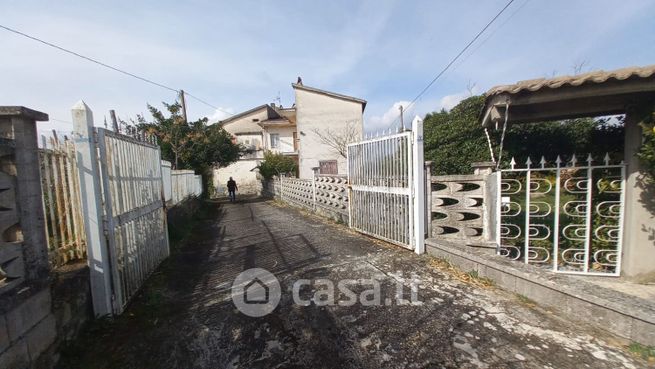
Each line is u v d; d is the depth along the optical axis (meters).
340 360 2.40
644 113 4.15
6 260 1.96
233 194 18.66
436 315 3.02
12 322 1.92
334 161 21.95
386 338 2.68
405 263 4.58
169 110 16.03
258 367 2.36
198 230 8.71
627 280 4.47
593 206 4.85
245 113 33.19
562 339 2.55
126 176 3.89
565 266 4.90
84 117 3.03
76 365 2.44
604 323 2.61
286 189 15.24
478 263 3.94
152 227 4.82
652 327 2.31
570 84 3.97
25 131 2.20
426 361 2.35
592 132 5.77
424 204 5.08
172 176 9.27
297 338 2.74
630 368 2.20
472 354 2.41
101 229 3.11
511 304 3.19
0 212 1.95
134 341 2.79
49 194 2.89
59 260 2.99
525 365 2.26
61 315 2.50
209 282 4.27
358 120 22.28
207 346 2.68
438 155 7.71
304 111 22.17
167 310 3.42
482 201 4.79
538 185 4.88
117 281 3.28
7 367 1.86
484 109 5.36
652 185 4.19
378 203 6.02
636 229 4.34
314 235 6.88
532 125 6.34
